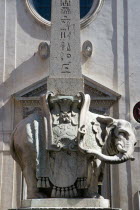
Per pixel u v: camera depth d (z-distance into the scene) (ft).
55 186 20.81
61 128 21.45
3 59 54.60
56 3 25.44
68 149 21.12
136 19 56.39
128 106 53.16
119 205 49.24
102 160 20.16
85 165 21.01
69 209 18.94
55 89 22.85
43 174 20.92
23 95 52.80
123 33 55.88
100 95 53.16
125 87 53.93
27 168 21.18
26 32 55.62
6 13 56.29
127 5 56.75
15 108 52.90
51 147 21.04
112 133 21.67
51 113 21.81
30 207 19.39
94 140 21.52
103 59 54.75
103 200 20.24
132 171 50.26
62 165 21.03
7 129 52.19
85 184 20.68
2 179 50.21
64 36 24.59
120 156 20.43
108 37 55.67
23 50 55.11
